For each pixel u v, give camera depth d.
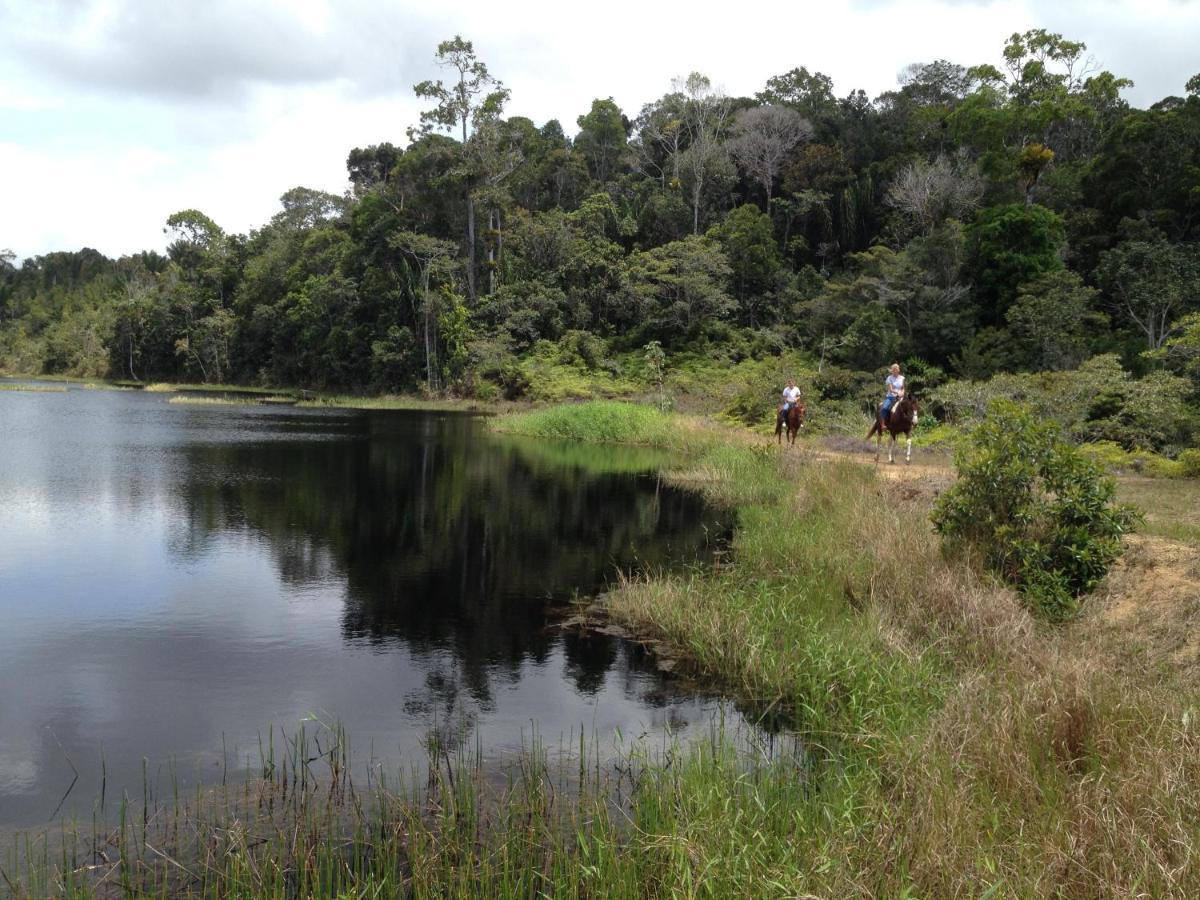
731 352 46.88
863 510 12.04
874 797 4.86
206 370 73.88
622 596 9.84
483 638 8.66
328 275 63.44
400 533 13.55
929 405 29.23
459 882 4.38
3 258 117.31
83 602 9.66
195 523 14.05
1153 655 6.84
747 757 5.97
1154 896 3.62
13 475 18.83
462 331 51.91
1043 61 50.25
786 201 56.75
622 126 78.81
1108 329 32.38
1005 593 8.05
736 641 8.04
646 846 4.39
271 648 8.27
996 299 36.84
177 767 5.78
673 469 21.61
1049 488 8.79
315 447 25.75
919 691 6.48
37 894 4.21
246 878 4.38
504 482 19.11
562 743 6.23
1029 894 3.67
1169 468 16.14
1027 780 4.67
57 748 6.06
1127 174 38.72
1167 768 4.43
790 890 3.88
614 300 52.69
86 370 84.75
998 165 44.12
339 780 5.57
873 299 38.44
